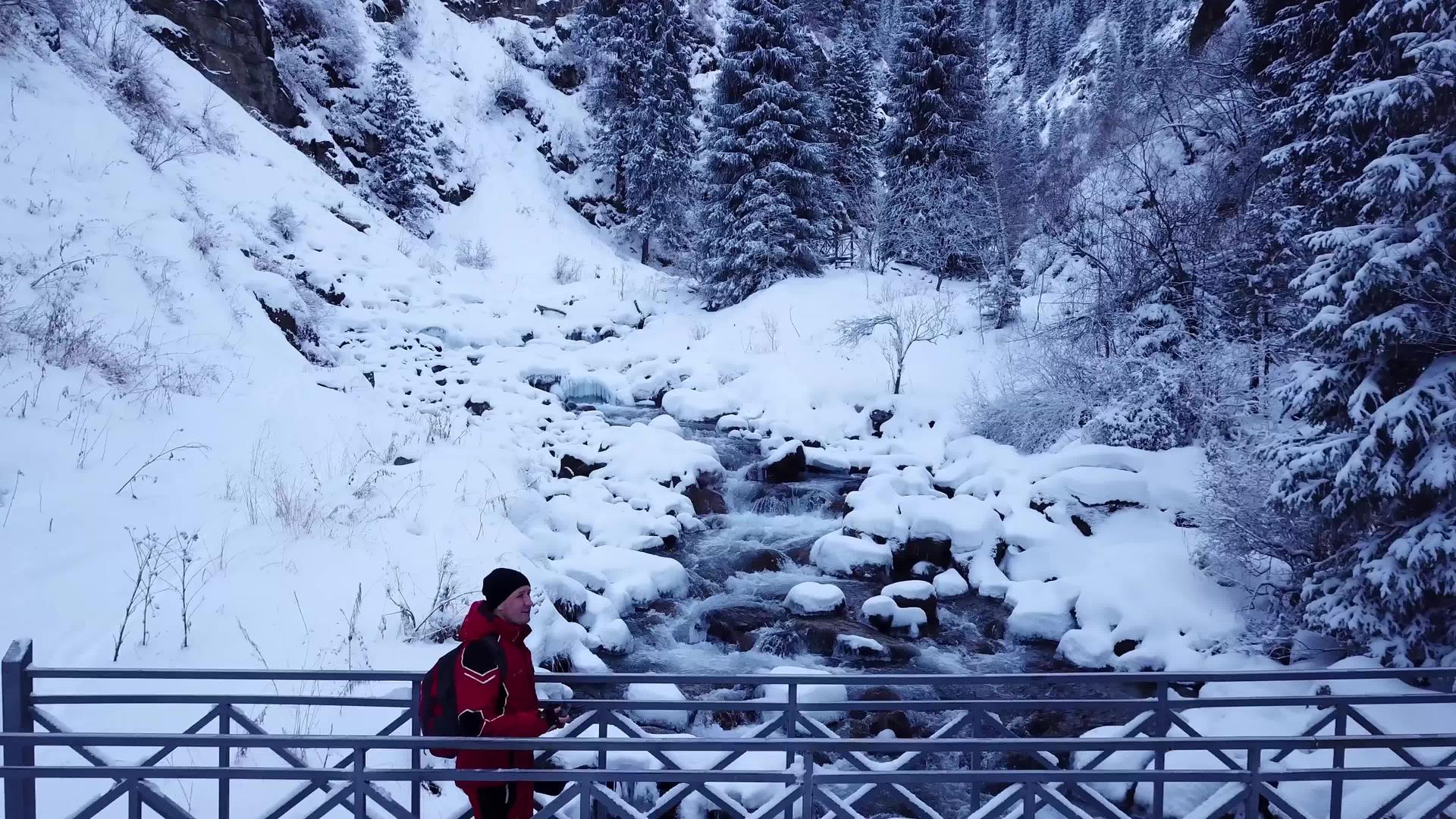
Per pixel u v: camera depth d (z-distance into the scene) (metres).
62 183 13.12
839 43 36.59
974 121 26.39
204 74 23.23
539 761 4.94
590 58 35.12
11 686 3.90
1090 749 3.94
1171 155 20.14
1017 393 14.20
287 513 8.50
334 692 6.02
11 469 7.74
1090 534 10.83
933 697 7.79
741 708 4.39
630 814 3.73
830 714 7.27
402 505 9.74
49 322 10.09
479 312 20.66
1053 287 20.72
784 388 17.23
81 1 19.25
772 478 14.10
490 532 9.52
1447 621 6.93
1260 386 11.66
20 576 6.46
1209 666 7.94
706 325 21.89
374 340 17.30
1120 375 13.11
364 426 12.36
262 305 14.52
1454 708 6.55
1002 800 4.09
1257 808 4.08
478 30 36.53
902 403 15.97
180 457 9.20
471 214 30.66
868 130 35.91
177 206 15.05
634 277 29.47
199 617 6.61
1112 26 96.62
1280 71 13.28
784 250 23.73
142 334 11.34
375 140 29.31
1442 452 6.53
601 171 34.97
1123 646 8.63
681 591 10.04
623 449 13.97
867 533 11.52
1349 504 7.17
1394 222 7.04
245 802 4.76
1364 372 7.33
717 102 25.02
